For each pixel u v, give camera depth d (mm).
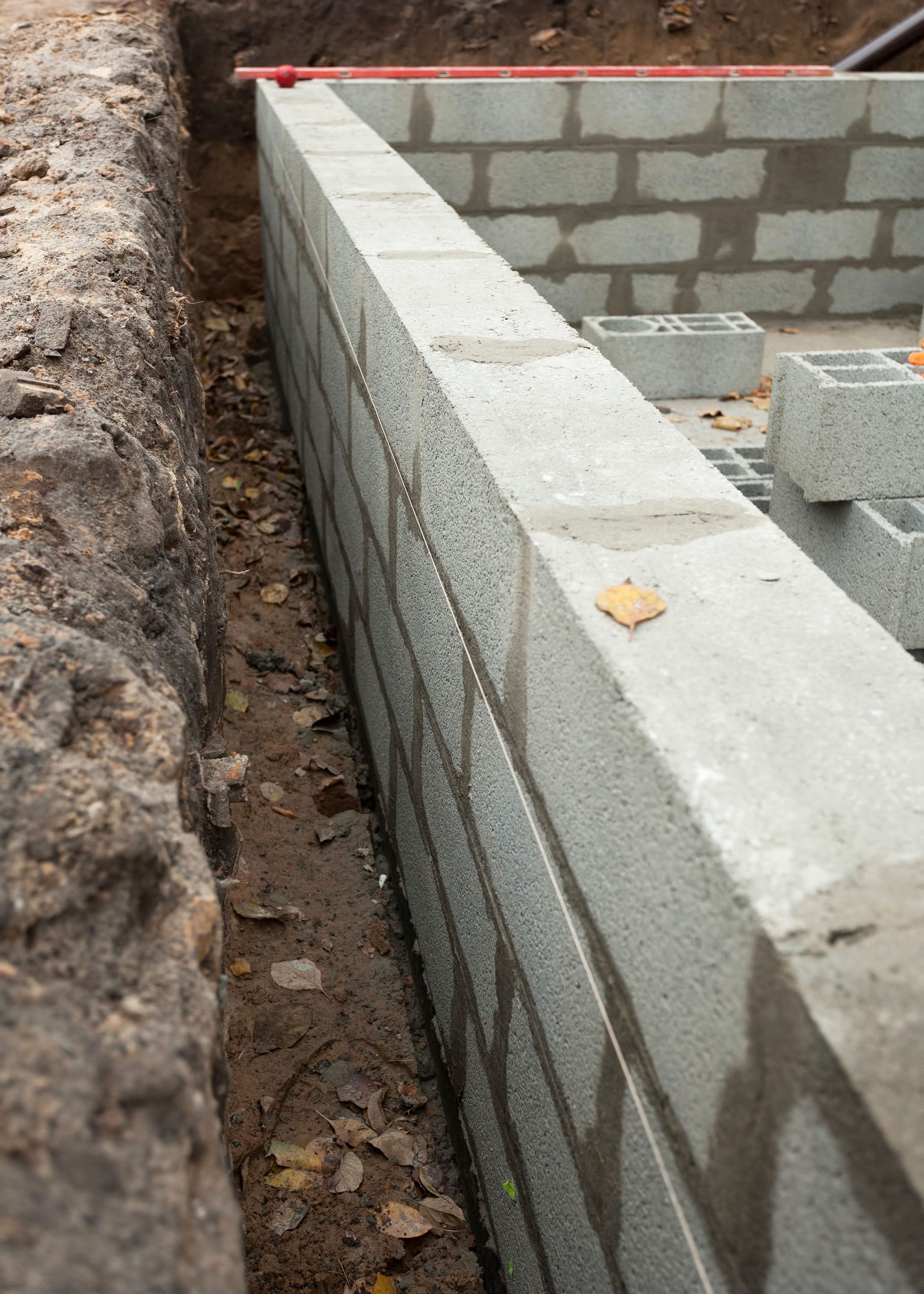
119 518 2029
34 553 1805
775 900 1067
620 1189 1535
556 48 7734
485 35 7586
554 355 2355
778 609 1497
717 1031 1172
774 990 1037
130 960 1185
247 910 3248
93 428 2125
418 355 2359
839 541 3547
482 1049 2352
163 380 2744
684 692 1331
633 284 6727
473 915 2326
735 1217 1184
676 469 1883
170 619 2004
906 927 1041
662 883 1279
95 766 1318
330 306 3822
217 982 1303
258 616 4684
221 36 7156
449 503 2191
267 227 6320
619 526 1686
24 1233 879
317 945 3207
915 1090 930
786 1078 1034
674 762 1229
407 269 2887
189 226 6621
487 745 2062
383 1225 2492
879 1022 971
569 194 6434
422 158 6250
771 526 1705
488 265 2957
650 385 5652
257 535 5227
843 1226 984
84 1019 1095
